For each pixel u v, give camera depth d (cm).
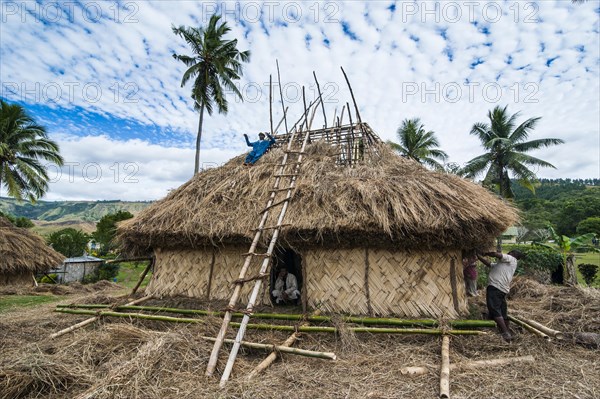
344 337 496
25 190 2633
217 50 2459
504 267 557
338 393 368
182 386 378
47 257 1620
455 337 504
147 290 784
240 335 448
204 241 672
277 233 567
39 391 377
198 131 2517
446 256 605
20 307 950
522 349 485
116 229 775
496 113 2652
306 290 643
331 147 820
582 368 428
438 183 605
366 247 619
